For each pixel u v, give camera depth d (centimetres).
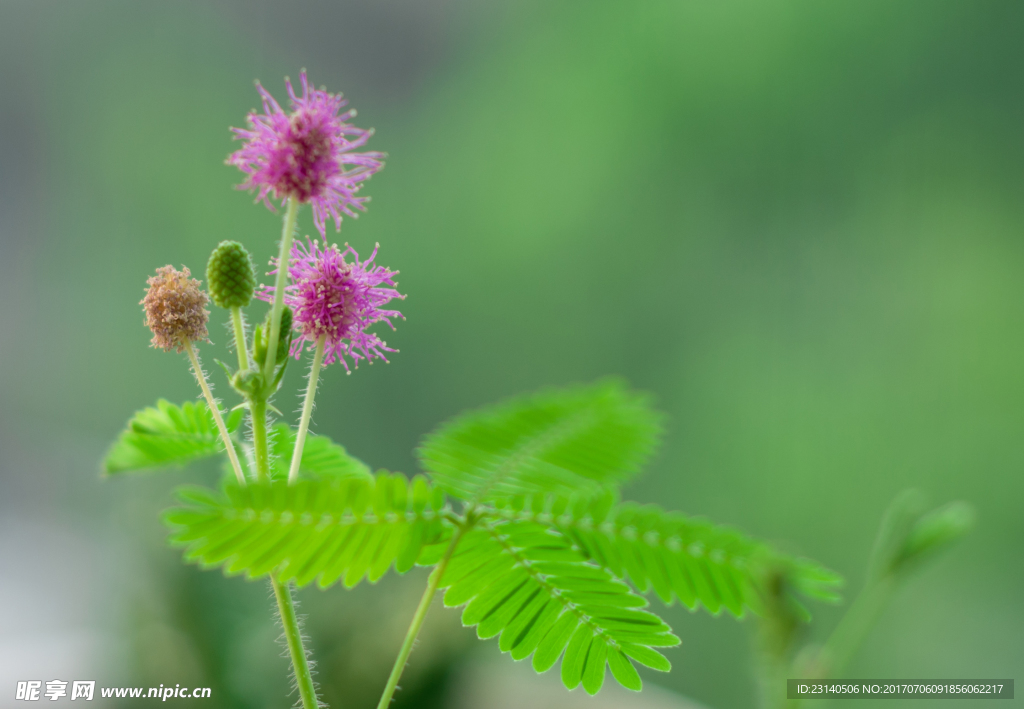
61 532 283
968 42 348
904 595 257
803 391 353
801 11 385
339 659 83
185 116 441
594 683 55
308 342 55
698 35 412
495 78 470
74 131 438
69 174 437
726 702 261
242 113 456
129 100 439
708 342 388
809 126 385
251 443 56
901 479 316
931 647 259
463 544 54
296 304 55
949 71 353
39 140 436
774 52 392
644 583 55
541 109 447
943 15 353
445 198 448
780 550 55
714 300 392
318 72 498
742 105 399
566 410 53
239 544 52
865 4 371
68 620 168
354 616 86
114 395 395
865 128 372
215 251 54
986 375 312
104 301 416
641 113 422
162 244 420
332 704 82
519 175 435
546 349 411
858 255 362
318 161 54
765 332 375
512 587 55
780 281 379
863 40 372
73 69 442
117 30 450
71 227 430
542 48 462
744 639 263
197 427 56
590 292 411
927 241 346
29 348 408
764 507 342
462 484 53
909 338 336
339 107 54
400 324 407
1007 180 335
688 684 267
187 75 450
